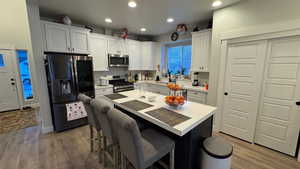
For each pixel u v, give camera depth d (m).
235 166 1.86
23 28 4.14
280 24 1.93
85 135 2.71
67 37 2.96
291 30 1.86
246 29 2.23
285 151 2.10
